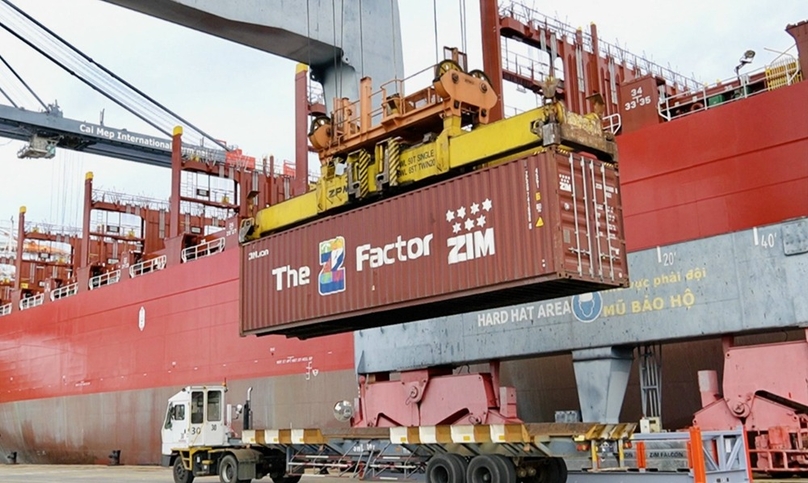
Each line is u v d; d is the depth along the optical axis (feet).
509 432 44.70
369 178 58.18
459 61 55.88
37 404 147.54
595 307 60.49
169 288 118.01
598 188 47.60
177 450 70.64
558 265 43.73
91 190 148.36
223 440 71.00
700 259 55.62
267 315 66.54
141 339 122.21
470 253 48.96
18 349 158.20
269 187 146.92
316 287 61.31
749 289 52.90
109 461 124.16
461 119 54.65
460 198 50.14
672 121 60.85
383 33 116.06
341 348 89.25
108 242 178.70
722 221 56.85
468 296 49.37
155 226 156.04
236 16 99.91
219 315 107.45
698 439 40.22
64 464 138.10
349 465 57.98
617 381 59.67
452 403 66.33
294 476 67.05
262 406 98.22
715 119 58.18
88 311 136.67
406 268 53.42
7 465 143.74
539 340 63.41
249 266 69.82
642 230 61.46
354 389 86.48
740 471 42.14
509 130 48.47
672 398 61.77
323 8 108.88
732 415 51.90
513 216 46.62
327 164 62.54
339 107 62.80
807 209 52.47
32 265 195.42
